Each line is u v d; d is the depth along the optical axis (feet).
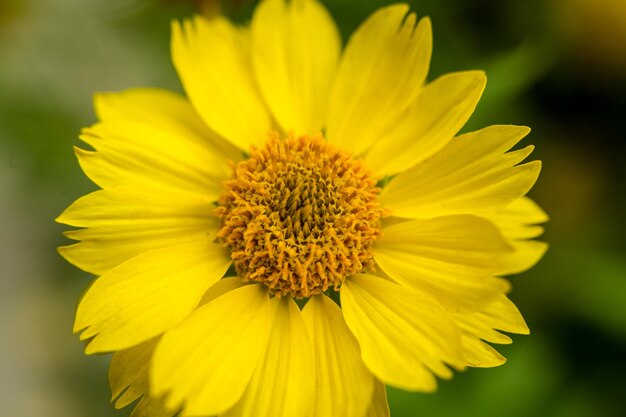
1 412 0.91
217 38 0.65
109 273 0.60
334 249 0.62
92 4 0.80
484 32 0.74
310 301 0.61
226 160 0.63
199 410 0.57
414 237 0.61
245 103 0.65
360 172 0.63
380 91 0.64
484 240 0.59
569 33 0.74
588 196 0.75
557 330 0.73
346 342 0.60
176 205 0.62
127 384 0.60
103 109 0.63
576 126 0.76
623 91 0.75
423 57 0.63
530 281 0.74
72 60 0.82
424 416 0.70
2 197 0.97
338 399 0.59
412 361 0.58
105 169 0.62
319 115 0.65
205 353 0.59
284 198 0.62
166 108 0.64
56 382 0.92
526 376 0.71
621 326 0.72
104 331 0.59
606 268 0.73
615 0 0.72
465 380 0.71
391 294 0.61
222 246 0.62
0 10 0.79
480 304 0.59
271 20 0.65
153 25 0.74
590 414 0.72
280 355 0.60
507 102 0.74
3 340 0.95
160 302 0.60
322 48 0.66
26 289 0.97
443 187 0.62
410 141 0.63
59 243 0.89
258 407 0.59
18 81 0.80
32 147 0.79
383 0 0.74
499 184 0.60
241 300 0.61
